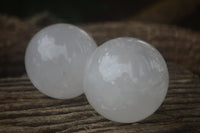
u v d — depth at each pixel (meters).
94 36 0.55
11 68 0.52
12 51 0.52
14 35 0.56
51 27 0.34
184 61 0.52
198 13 0.91
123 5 1.02
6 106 0.35
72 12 1.04
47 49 0.33
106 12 1.07
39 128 0.33
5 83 0.39
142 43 0.31
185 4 0.87
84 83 0.32
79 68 0.33
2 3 0.98
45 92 0.35
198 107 0.36
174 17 0.89
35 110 0.35
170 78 0.42
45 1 1.02
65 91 0.34
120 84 0.30
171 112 0.35
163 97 0.31
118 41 0.31
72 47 0.33
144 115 0.31
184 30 0.63
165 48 0.53
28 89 0.38
